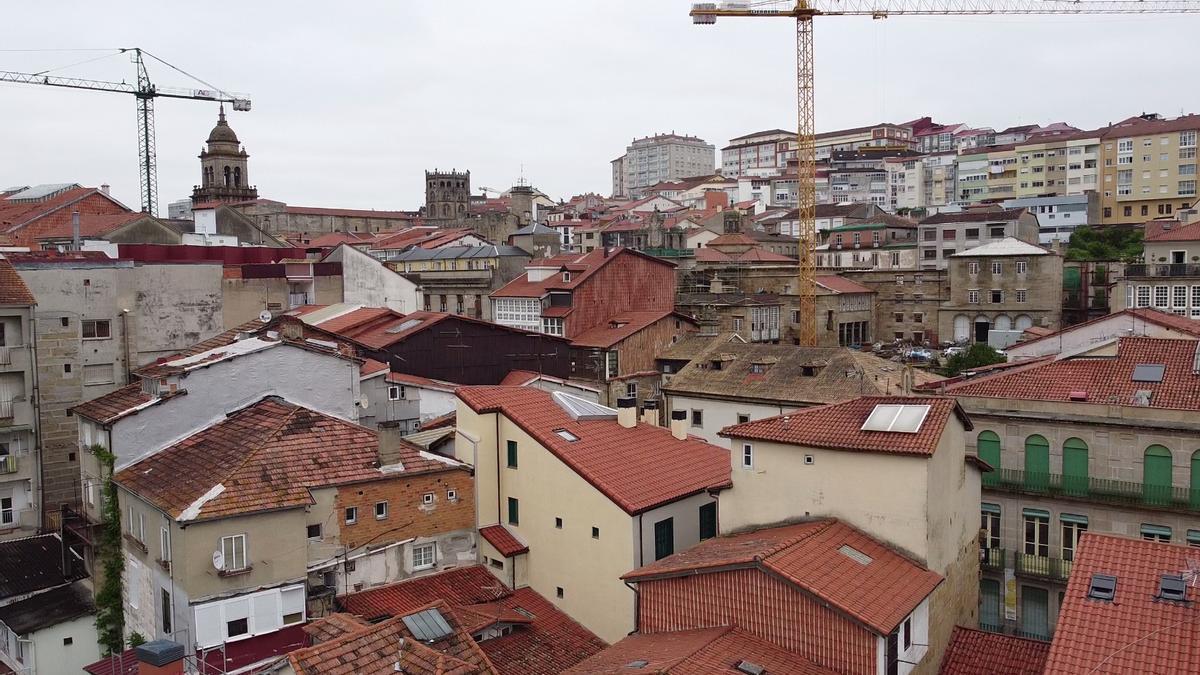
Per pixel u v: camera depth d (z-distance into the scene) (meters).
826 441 33.56
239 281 69.75
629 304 84.94
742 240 136.62
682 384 63.72
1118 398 43.44
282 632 35.00
